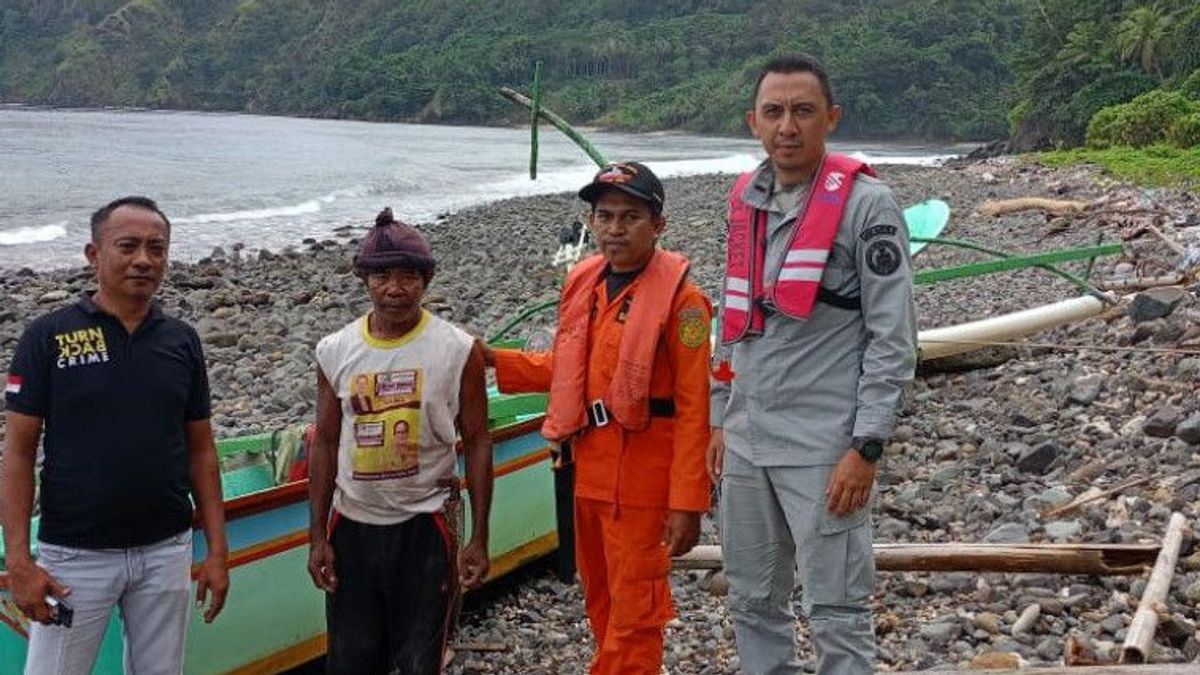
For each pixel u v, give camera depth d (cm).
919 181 3303
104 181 3956
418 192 3750
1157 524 580
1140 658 420
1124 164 3178
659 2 12400
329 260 1905
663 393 364
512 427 553
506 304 1430
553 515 592
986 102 9306
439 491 368
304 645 477
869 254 328
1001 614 502
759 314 346
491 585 578
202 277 1645
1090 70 5191
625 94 10888
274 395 998
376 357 359
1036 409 800
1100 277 1304
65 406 327
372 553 363
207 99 13462
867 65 9444
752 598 368
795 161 337
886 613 510
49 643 335
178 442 341
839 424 338
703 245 1969
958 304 1238
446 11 12681
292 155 5628
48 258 2153
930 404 841
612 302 368
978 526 616
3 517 326
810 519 341
